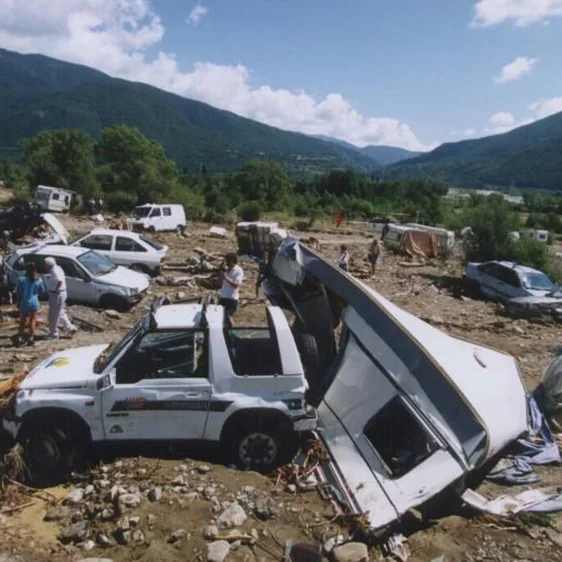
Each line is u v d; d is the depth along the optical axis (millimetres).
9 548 5363
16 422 6688
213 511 5855
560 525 6320
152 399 6742
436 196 95562
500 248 28812
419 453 6516
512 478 7262
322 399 7844
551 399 9156
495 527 6215
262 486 6445
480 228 29406
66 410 6688
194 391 6781
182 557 5246
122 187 59281
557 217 79750
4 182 78438
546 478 7434
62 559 5246
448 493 6129
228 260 11430
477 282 22281
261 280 10367
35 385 6770
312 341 8609
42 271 15062
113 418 6746
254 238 27203
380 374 7203
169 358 6988
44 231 21656
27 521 5910
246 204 57188
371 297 7793
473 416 6438
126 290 15125
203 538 5461
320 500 6301
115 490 6020
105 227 35719
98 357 7461
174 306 7758
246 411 6777
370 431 6930
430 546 5805
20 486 6434
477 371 7699
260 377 6855
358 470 6574
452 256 33250
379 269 28047
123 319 14469
